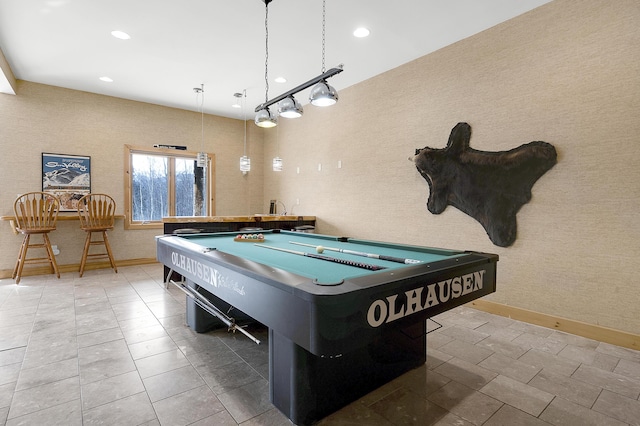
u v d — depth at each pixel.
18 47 3.57
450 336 2.62
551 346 2.44
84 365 2.09
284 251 2.29
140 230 5.46
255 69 4.14
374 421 1.57
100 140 5.10
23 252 4.18
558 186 2.75
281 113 2.86
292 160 5.90
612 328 2.50
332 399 1.63
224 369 2.05
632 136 2.39
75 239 4.91
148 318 2.94
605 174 2.52
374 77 4.32
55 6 2.82
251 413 1.62
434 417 1.60
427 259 1.90
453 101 3.47
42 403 1.69
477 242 3.30
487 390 1.84
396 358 1.96
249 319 2.74
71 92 4.86
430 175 3.65
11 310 3.12
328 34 3.29
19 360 2.15
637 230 2.39
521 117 2.96
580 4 2.61
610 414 1.63
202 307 2.49
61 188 4.80
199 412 1.62
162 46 3.55
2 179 4.42
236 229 4.79
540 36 2.83
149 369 2.04
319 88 2.52
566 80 2.70
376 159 4.32
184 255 2.26
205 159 5.02
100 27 3.18
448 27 3.16
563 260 2.74
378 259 1.98
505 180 3.04
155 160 5.76
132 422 1.55
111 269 5.00
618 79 2.45
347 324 1.14
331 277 1.46
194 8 2.86
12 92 4.39
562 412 1.65
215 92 5.02
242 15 2.97
